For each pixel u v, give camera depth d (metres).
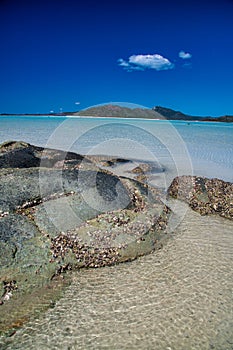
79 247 2.81
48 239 2.78
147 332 2.05
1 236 2.62
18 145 5.61
